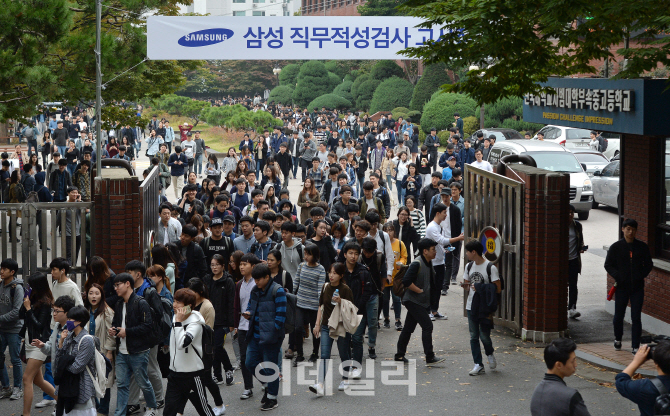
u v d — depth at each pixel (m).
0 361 8.52
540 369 9.32
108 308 7.88
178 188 22.67
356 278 9.15
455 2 8.95
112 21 17.39
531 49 9.36
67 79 12.66
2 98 12.35
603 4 8.31
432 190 15.59
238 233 13.32
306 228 12.38
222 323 8.84
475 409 7.98
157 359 8.20
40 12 11.45
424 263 9.41
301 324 9.43
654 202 10.70
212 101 83.81
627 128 9.41
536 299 10.47
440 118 41.31
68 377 6.89
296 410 8.05
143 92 18.45
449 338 10.81
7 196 16.72
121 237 10.20
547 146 22.52
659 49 9.44
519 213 10.58
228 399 8.47
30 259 10.51
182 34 14.31
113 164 12.67
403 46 14.40
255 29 14.36
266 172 17.20
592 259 16.16
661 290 10.57
